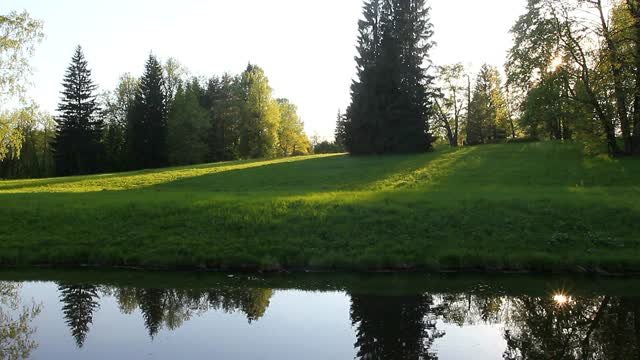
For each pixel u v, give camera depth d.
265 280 13.28
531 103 33.62
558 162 33.09
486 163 34.78
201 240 15.97
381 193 23.00
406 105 44.66
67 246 15.93
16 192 28.55
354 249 15.25
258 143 69.50
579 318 10.04
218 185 31.66
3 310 10.60
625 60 29.59
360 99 45.91
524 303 11.08
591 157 33.69
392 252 14.99
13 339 8.85
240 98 73.81
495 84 66.06
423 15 47.34
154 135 67.56
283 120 88.12
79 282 13.06
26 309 10.67
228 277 13.62
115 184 34.12
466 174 30.69
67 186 34.06
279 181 32.31
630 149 32.25
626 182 25.58
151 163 67.69
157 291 12.16
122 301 11.29
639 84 30.28
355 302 11.16
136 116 68.31
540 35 32.91
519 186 25.70
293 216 17.33
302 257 14.77
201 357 7.99
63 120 66.25
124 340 8.78
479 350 8.31
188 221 17.28
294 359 7.91
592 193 21.36
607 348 8.36
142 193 25.72
